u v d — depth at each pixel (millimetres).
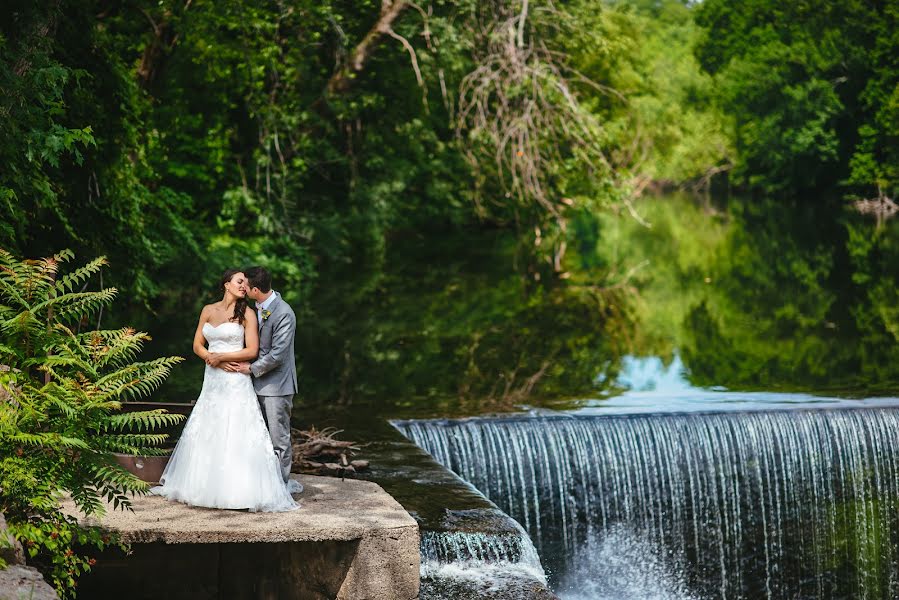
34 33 11031
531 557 8805
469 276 28219
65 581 6707
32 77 10680
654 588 12438
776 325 21016
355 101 27094
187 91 24312
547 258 32906
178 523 6836
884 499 13242
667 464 12594
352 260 30406
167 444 8984
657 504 12578
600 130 22969
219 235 23984
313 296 23797
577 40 25047
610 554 12375
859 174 54906
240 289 7402
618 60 31312
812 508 13031
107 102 14070
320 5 23344
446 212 34281
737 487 12781
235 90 24375
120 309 19656
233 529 6777
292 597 7684
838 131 58812
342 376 16078
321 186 29203
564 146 24562
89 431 7102
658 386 15336
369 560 6914
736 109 60844
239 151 26219
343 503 7504
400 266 29766
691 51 71938
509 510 12219
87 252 13602
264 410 7562
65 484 6520
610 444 12469
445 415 13156
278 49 22844
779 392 14820
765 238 40062
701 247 37062
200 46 21734
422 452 11188
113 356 7219
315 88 26016
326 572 7223
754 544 12828
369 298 23922
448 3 24438
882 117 52625
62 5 12320
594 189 24125
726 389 15086
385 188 29094
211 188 25078
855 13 55531
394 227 34000
